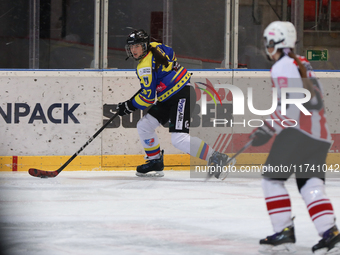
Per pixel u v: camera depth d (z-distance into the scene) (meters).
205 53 17.44
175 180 13.33
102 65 16.62
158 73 12.93
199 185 12.23
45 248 5.94
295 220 7.71
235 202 9.62
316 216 5.58
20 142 15.67
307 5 17.39
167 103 13.30
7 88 15.62
